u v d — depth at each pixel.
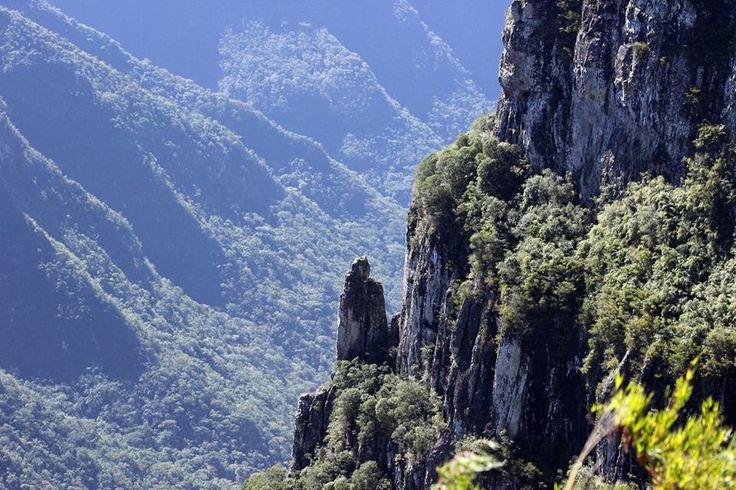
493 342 92.25
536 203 98.31
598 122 95.94
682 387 35.84
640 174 91.25
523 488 86.12
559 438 86.94
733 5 87.56
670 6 89.31
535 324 88.62
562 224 94.50
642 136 91.62
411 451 97.25
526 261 91.12
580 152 97.69
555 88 100.56
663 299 81.00
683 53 88.12
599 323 82.88
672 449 35.25
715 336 75.31
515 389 89.44
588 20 96.38
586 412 84.50
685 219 84.75
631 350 79.75
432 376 100.56
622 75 92.19
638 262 84.56
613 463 79.69
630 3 92.00
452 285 99.94
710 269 81.19
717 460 34.94
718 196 83.44
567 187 97.56
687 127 87.94
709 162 85.44
